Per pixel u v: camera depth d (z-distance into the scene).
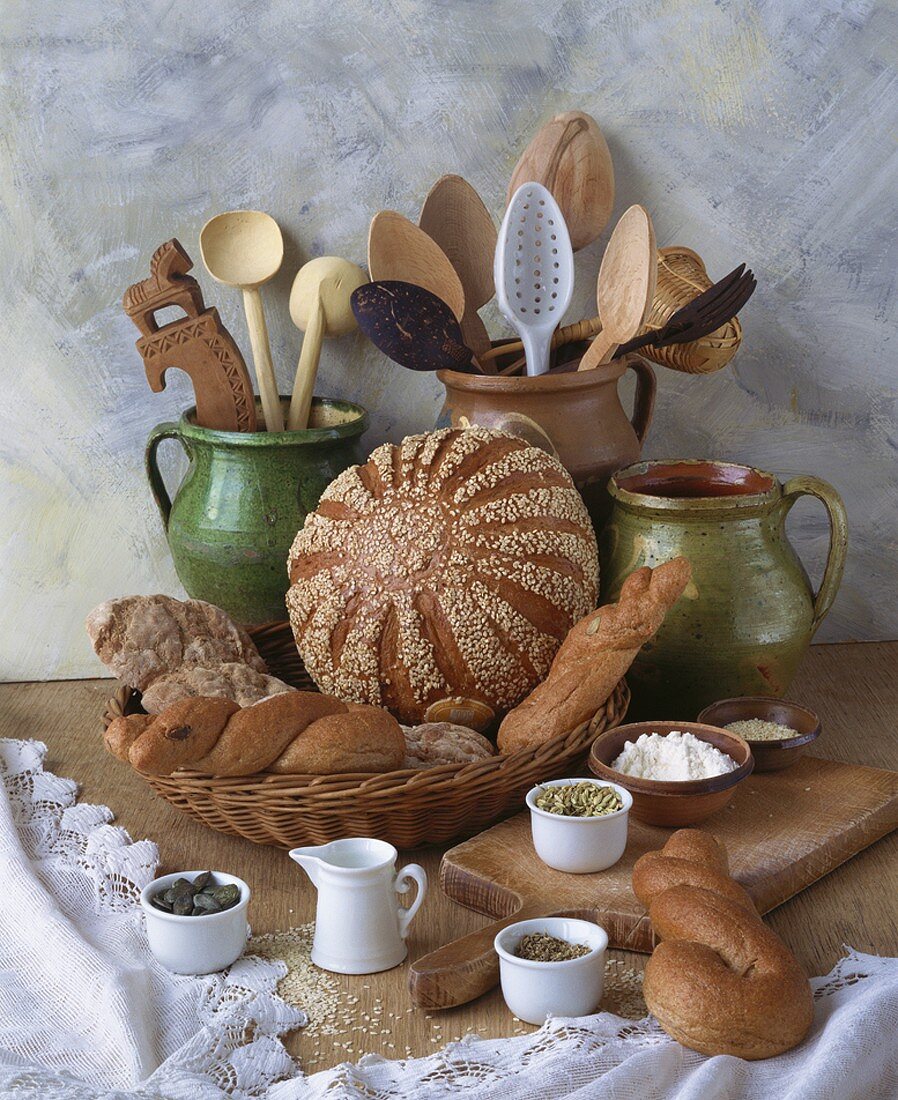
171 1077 1.37
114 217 1.93
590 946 1.44
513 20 1.90
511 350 1.89
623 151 1.93
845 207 1.93
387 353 1.82
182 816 1.70
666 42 1.90
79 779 1.77
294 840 1.61
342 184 1.93
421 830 1.61
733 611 1.73
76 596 2.02
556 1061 1.38
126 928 1.54
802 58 1.90
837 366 1.97
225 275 1.90
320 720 1.58
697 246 1.95
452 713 1.70
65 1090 1.34
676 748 1.60
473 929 1.54
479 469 1.72
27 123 1.91
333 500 1.75
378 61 1.91
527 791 1.63
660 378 1.98
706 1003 1.38
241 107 1.91
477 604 1.68
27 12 1.88
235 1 1.89
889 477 2.00
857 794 1.65
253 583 1.87
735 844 1.58
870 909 1.55
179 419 1.95
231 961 1.49
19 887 1.55
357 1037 1.43
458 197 1.90
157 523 2.00
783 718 1.71
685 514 1.73
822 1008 1.43
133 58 1.90
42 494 1.99
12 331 1.95
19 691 2.00
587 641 1.64
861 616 2.04
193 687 1.68
